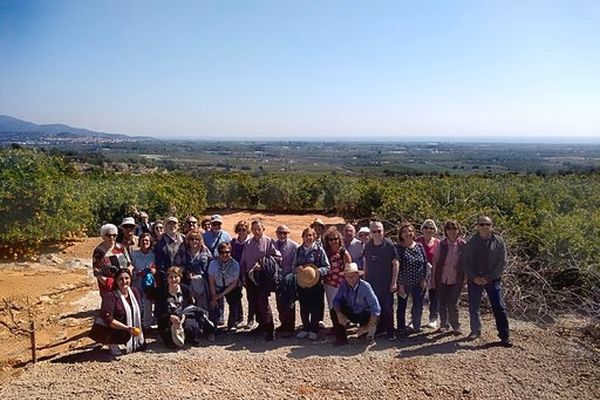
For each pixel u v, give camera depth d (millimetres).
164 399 4797
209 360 5758
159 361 5730
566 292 7773
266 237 7027
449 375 5418
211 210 22562
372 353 6031
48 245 11859
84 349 6188
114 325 5891
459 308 7848
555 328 6914
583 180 19281
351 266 6285
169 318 6223
